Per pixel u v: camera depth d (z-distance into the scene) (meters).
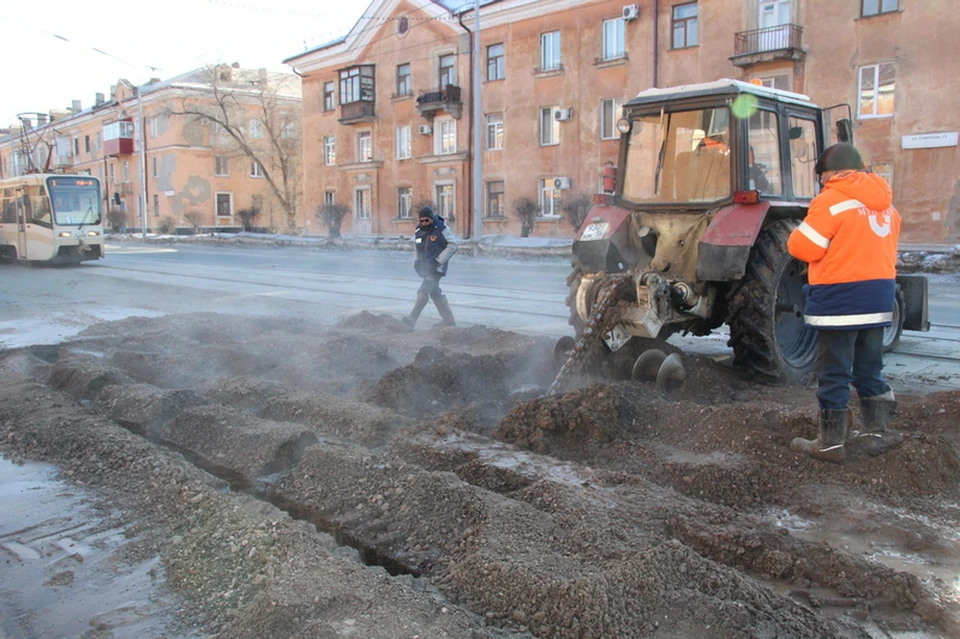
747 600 2.71
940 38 20.14
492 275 18.47
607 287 5.52
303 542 3.12
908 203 21.02
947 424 4.56
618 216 6.38
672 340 8.36
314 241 34.03
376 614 2.60
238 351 7.23
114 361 7.16
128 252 31.06
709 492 3.77
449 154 32.97
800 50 22.52
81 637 2.73
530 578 2.77
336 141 39.28
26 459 4.59
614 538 3.12
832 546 3.12
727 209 5.84
